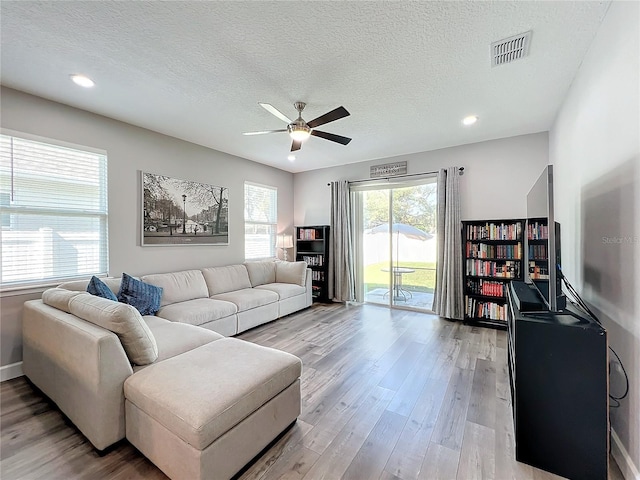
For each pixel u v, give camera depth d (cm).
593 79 202
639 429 142
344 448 169
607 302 181
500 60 222
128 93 271
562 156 296
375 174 508
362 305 521
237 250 486
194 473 131
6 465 156
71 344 178
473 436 180
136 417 159
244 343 212
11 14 171
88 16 174
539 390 155
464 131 373
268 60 221
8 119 257
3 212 257
